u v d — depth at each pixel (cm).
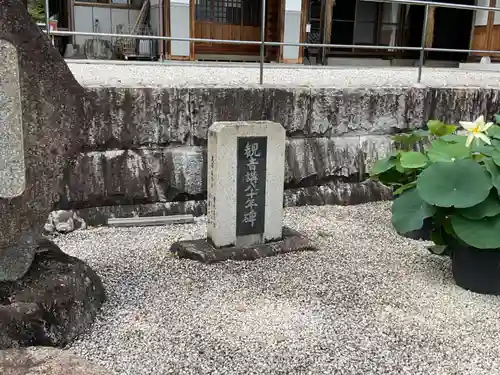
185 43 877
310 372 216
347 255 355
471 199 272
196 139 424
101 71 536
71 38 952
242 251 342
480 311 274
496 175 279
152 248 361
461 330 254
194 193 429
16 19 220
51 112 238
